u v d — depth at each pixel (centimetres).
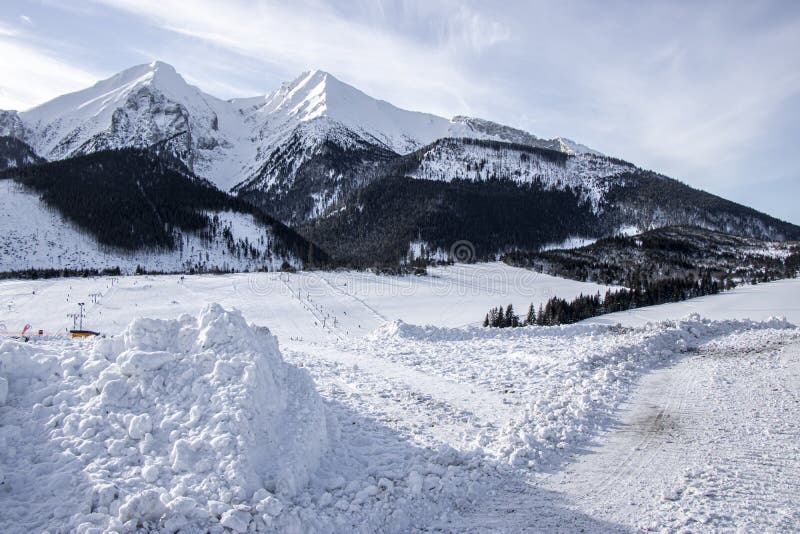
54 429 794
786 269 14750
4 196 14675
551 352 2012
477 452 1049
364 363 1883
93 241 14175
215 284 9219
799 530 789
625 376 1644
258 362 931
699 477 965
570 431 1170
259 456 809
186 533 656
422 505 852
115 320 6888
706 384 1564
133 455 766
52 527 630
